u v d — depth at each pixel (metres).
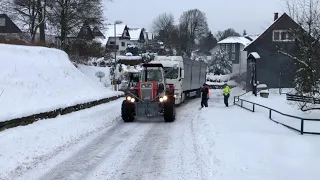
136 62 47.84
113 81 33.41
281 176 6.93
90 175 7.55
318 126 13.80
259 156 8.35
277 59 41.44
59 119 13.68
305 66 16.44
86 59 40.31
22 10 33.28
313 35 16.58
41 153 9.25
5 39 25.52
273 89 37.31
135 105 15.00
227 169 7.57
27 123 12.05
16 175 7.48
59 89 18.06
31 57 19.08
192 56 86.69
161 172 7.74
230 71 68.19
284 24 40.22
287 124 14.31
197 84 31.81
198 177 7.31
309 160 8.00
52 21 33.84
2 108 12.45
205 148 9.70
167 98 15.07
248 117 15.68
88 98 18.77
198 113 18.34
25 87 15.46
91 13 35.59
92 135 11.85
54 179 7.27
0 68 15.68
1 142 9.22
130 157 9.04
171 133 12.34
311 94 16.86
